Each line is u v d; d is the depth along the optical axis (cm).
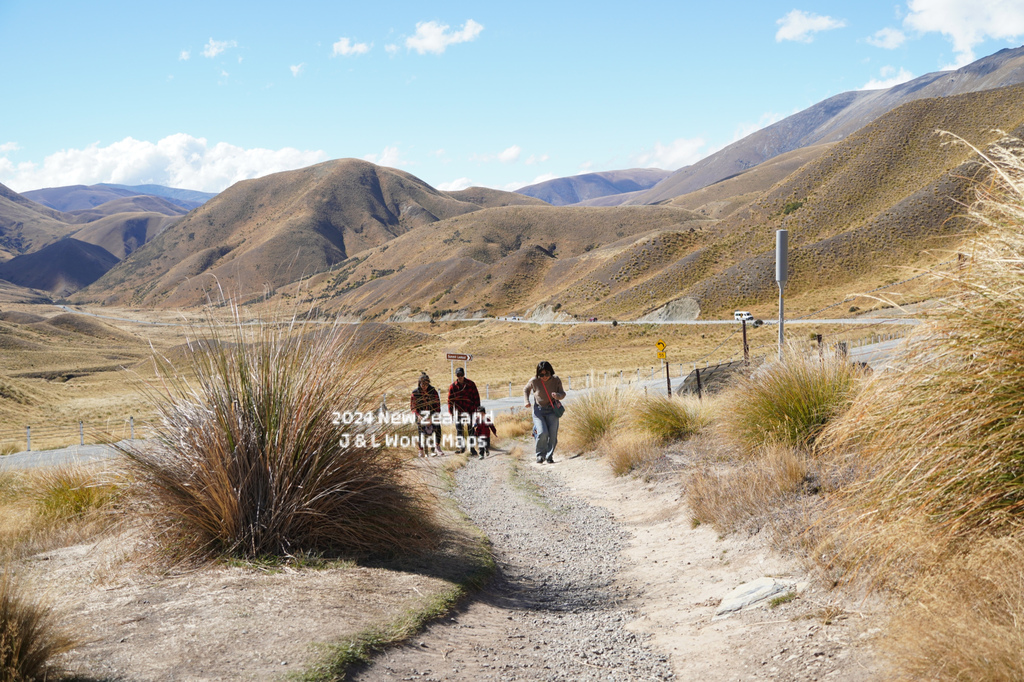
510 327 12438
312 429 504
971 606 245
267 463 482
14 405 4622
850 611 319
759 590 385
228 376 504
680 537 583
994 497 275
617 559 565
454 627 383
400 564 479
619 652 351
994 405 272
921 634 238
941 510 287
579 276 15138
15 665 256
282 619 349
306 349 528
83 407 4678
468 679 307
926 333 305
